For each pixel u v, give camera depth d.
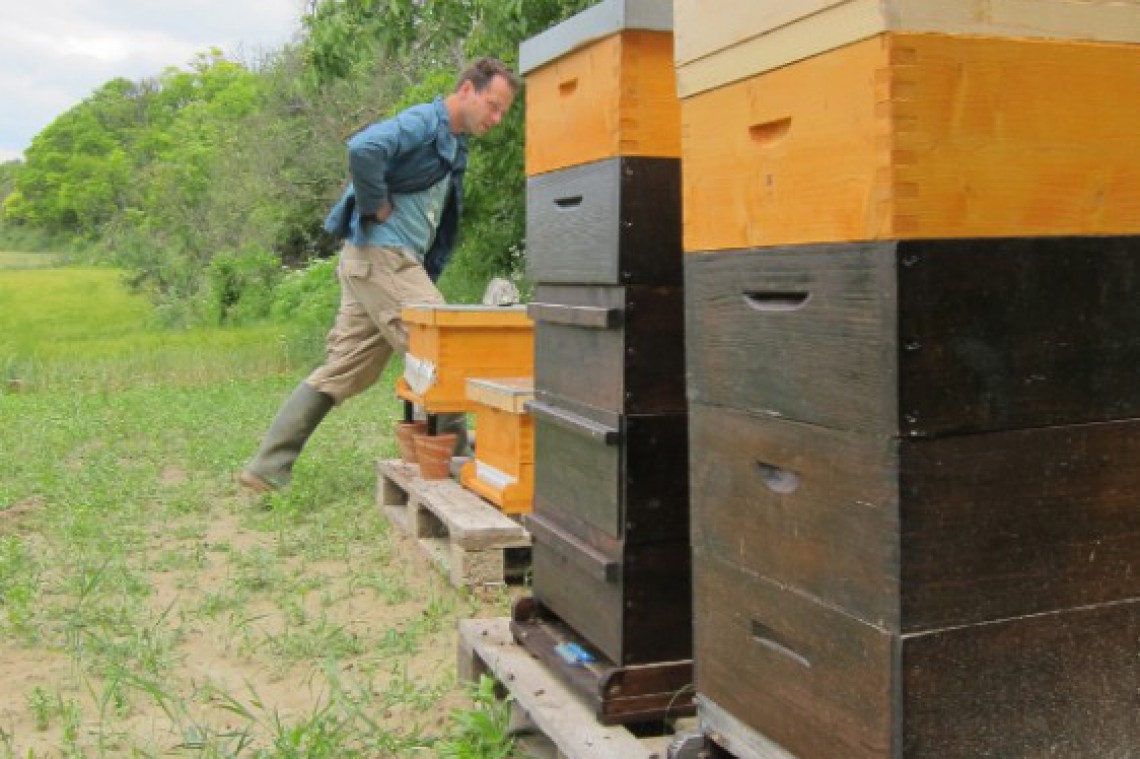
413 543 5.23
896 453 1.81
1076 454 1.92
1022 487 1.88
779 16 1.97
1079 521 1.93
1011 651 1.90
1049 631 1.92
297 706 3.44
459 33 10.25
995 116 1.81
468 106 5.73
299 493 6.01
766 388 2.10
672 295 2.63
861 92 1.81
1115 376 1.94
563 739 2.62
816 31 1.89
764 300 2.13
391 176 5.63
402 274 5.76
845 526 1.93
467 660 3.39
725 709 2.31
